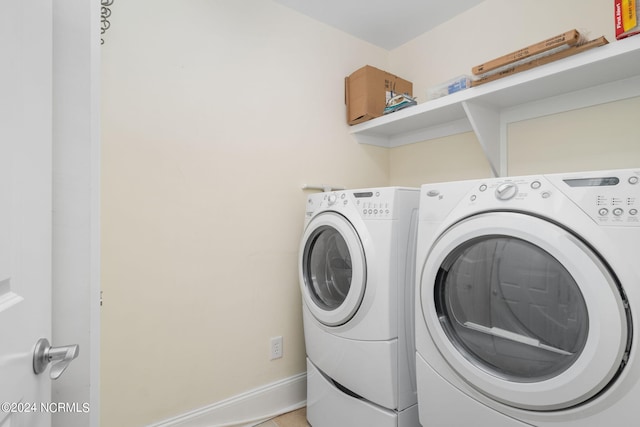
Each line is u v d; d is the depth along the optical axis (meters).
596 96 1.35
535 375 0.85
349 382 1.31
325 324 1.41
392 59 2.31
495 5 1.72
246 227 1.62
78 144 0.72
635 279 0.70
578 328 0.78
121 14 1.30
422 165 2.10
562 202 0.81
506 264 0.93
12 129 0.49
